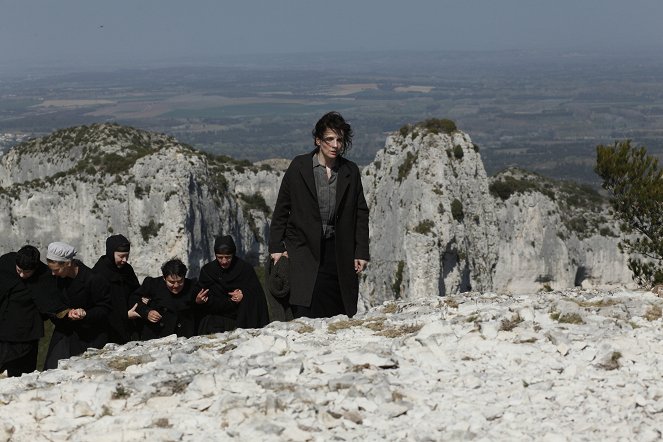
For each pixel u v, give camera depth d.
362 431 8.63
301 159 13.47
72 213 95.50
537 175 87.19
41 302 14.12
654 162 31.55
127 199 93.25
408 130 73.94
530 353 10.61
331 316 14.05
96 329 14.88
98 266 15.73
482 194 71.44
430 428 8.63
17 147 118.50
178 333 16.08
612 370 10.07
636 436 8.31
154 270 92.19
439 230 68.00
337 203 13.37
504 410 8.97
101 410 9.63
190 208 92.81
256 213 105.81
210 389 9.80
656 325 11.73
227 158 109.94
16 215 96.25
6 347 14.16
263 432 8.59
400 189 71.06
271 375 10.05
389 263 71.38
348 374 9.90
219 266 15.84
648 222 31.88
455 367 10.31
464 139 71.50
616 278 82.50
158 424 9.05
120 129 109.62
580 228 82.25
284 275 13.91
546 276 78.88
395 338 11.81
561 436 8.27
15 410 9.80
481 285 71.25
